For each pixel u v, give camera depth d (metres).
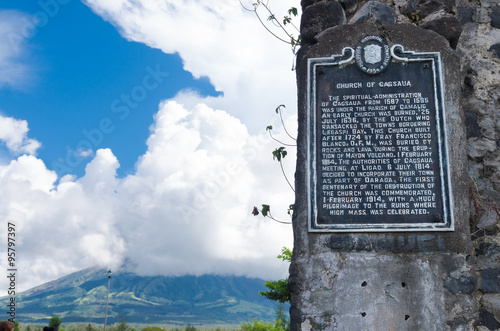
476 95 5.30
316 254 3.97
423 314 3.70
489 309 4.52
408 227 3.90
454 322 3.66
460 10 5.61
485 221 4.81
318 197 4.10
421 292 3.75
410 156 4.08
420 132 4.14
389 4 4.86
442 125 4.13
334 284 3.87
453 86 4.25
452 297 3.72
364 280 3.84
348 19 4.80
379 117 4.22
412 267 3.81
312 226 4.03
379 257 3.88
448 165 4.01
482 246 4.75
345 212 4.03
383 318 3.72
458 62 4.32
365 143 4.17
